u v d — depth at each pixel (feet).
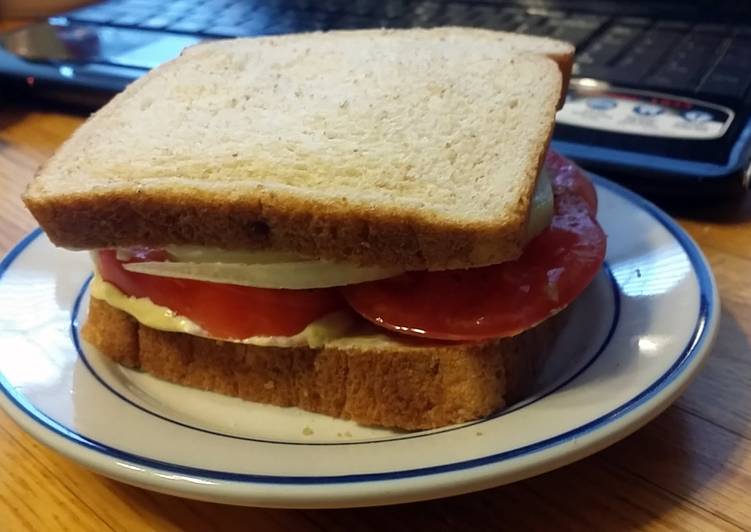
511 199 0.57
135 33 1.43
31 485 0.59
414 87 0.79
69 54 1.36
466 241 0.55
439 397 0.59
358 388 0.62
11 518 0.56
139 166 0.68
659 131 0.96
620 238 0.78
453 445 0.52
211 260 0.63
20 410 0.59
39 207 0.63
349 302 0.62
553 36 1.23
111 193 0.62
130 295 0.68
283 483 0.49
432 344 0.59
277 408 0.65
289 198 0.58
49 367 0.66
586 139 0.96
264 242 0.60
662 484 0.54
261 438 0.58
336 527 0.53
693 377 0.57
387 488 0.48
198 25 1.43
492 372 0.58
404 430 0.61
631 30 1.24
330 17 1.41
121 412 0.59
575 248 0.65
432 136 0.69
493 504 0.54
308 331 0.62
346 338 0.62
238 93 0.81
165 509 0.56
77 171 0.68
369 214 0.56
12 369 0.65
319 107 0.76
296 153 0.67
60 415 0.58
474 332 0.57
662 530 0.51
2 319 0.72
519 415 0.55
